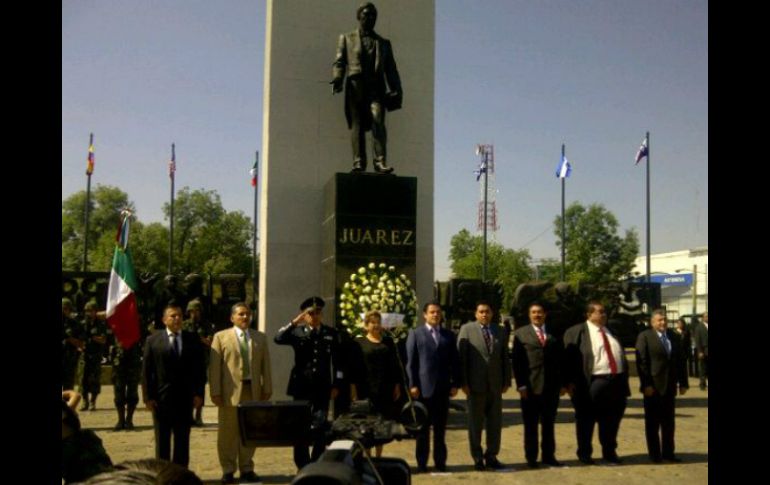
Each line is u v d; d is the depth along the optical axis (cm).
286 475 831
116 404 1204
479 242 7462
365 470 231
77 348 1236
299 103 1444
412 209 1243
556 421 1290
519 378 895
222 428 803
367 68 1315
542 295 2175
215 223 8094
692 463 904
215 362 809
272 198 1413
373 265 1167
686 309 6831
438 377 863
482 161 5209
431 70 1505
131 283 1022
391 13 1499
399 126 1480
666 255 7431
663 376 905
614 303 2370
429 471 859
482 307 898
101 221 7994
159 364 782
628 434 1145
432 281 1462
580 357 915
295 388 834
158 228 7381
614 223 7738
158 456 782
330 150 1447
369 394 851
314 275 1415
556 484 789
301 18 1459
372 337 872
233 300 1888
